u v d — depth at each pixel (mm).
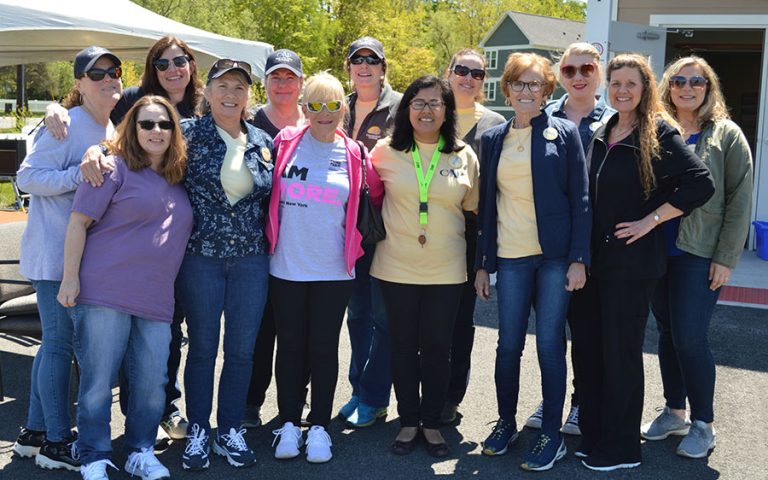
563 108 4203
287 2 33000
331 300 3686
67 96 3725
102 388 3279
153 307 3289
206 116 3529
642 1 9344
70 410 4332
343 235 3684
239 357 3639
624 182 3449
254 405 4133
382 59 4344
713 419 3883
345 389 4738
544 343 3627
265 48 8320
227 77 3396
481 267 3754
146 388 3385
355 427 4160
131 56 8922
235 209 3451
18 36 7078
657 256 3494
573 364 4020
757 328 6020
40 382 3529
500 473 3602
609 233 3494
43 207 3443
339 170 3664
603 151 3553
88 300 3191
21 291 4773
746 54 14828
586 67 4020
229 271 3529
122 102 3904
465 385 4227
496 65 48875
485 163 3736
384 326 4082
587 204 3496
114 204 3217
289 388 3787
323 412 3803
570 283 3498
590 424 3752
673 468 3645
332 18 37156
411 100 3639
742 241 3617
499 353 3764
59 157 3404
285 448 3697
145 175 3275
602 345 3664
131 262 3227
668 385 3986
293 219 3613
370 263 4129
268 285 3715
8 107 30719
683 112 3795
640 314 3523
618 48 8570
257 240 3549
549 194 3518
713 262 3633
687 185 3359
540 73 3516
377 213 3703
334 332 3740
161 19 7707
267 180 3541
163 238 3277
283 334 3729
